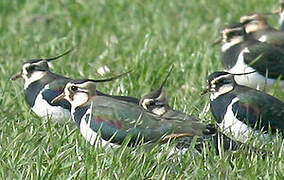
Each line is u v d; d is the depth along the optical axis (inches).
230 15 904.9
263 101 582.9
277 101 587.5
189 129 530.3
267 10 918.4
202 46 776.9
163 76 702.5
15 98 658.2
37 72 643.5
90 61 770.8
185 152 523.8
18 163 518.3
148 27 879.1
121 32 873.5
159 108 576.7
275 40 740.7
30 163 514.0
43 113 628.1
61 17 953.5
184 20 898.7
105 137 544.1
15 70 729.0
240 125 580.4
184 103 629.9
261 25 754.2
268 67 673.6
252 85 682.2
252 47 682.8
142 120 538.6
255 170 500.1
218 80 597.3
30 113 626.8
